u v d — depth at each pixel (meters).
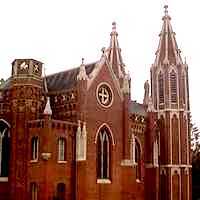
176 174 88.56
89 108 68.06
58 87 72.56
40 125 63.31
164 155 89.38
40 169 62.12
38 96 66.88
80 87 67.62
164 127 90.75
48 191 61.34
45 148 61.91
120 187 70.88
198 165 115.38
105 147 70.50
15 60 66.69
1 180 65.31
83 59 69.19
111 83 72.50
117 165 71.12
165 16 97.94
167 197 87.25
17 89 65.88
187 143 91.50
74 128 66.38
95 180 67.19
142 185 80.88
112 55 99.62
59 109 69.69
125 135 72.69
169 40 95.62
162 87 93.00
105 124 70.19
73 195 64.69
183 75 93.94
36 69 67.00
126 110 73.44
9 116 66.62
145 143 83.12
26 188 63.22
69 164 64.88
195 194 112.06
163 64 93.50
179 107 91.88
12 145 64.69
